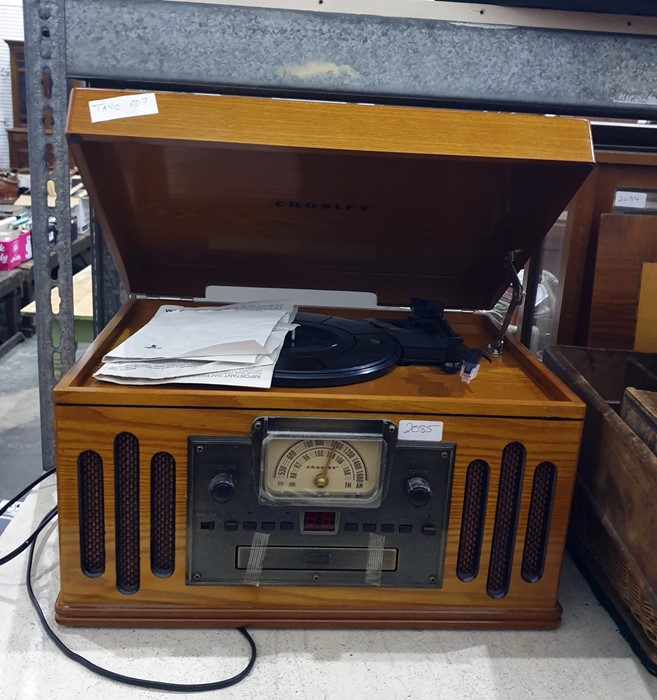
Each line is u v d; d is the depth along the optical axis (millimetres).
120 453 822
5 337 3406
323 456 819
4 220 3922
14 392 2744
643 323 1248
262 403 805
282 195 1010
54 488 1186
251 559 855
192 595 868
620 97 1004
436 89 977
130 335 1039
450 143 816
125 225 1072
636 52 988
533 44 972
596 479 937
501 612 896
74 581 853
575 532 1042
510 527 878
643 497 810
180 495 832
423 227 1086
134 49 943
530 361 996
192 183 978
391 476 836
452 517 859
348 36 948
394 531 857
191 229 1089
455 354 1003
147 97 798
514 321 1550
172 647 836
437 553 869
